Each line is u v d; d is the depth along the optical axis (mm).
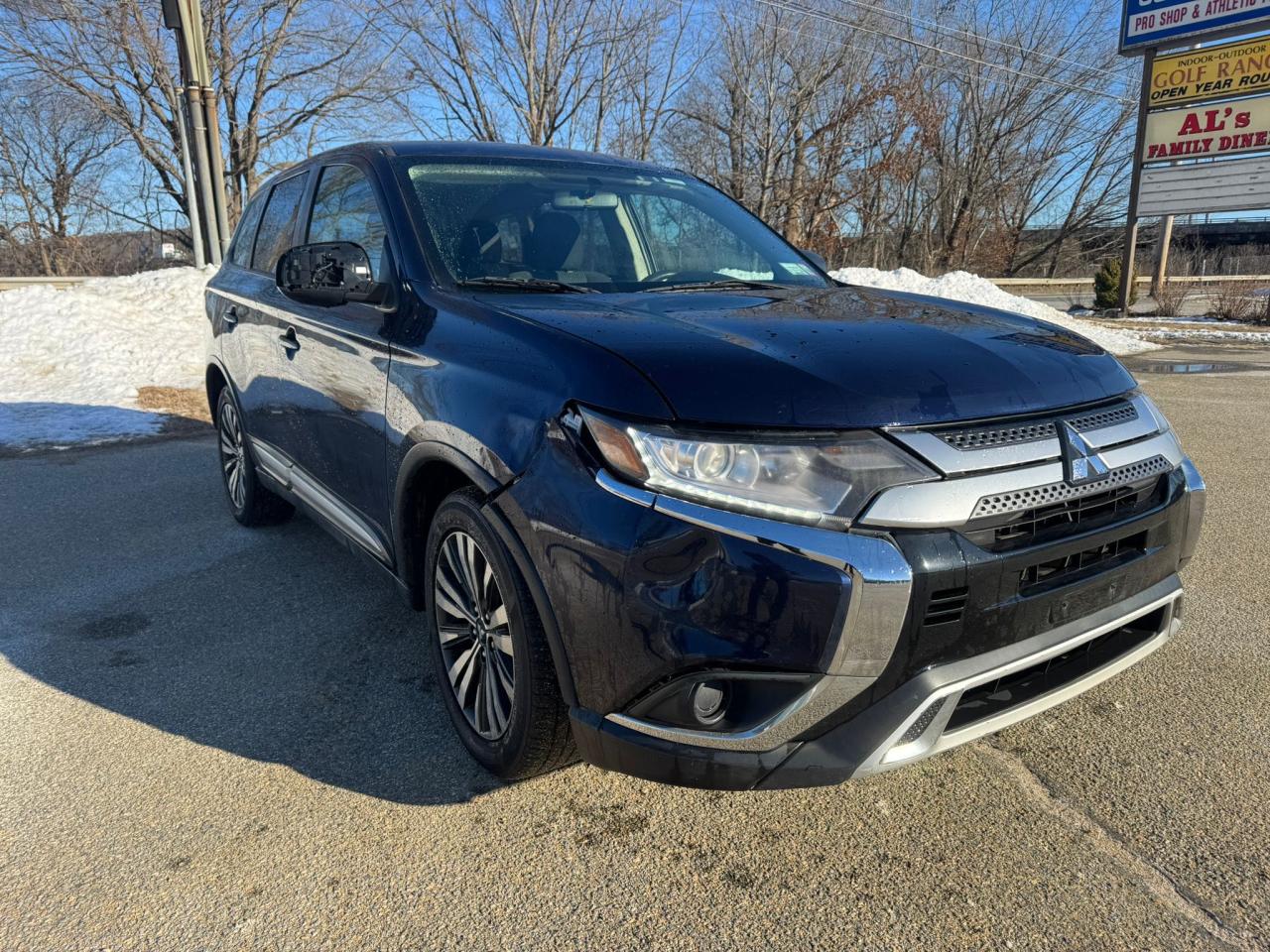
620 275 3213
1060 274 40312
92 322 9828
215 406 5078
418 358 2627
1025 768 2607
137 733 2816
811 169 31047
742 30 29453
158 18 25516
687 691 1935
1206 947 1932
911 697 1938
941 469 1949
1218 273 39438
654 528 1902
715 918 2037
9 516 5109
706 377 1996
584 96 30734
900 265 39188
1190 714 2877
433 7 29078
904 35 31547
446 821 2387
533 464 2113
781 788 1948
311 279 2982
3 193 30625
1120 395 2404
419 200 3088
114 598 3900
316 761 2666
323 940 1971
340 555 4438
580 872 2189
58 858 2240
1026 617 2049
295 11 28562
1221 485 5715
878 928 2000
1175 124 20047
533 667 2191
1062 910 2047
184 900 2092
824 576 1845
